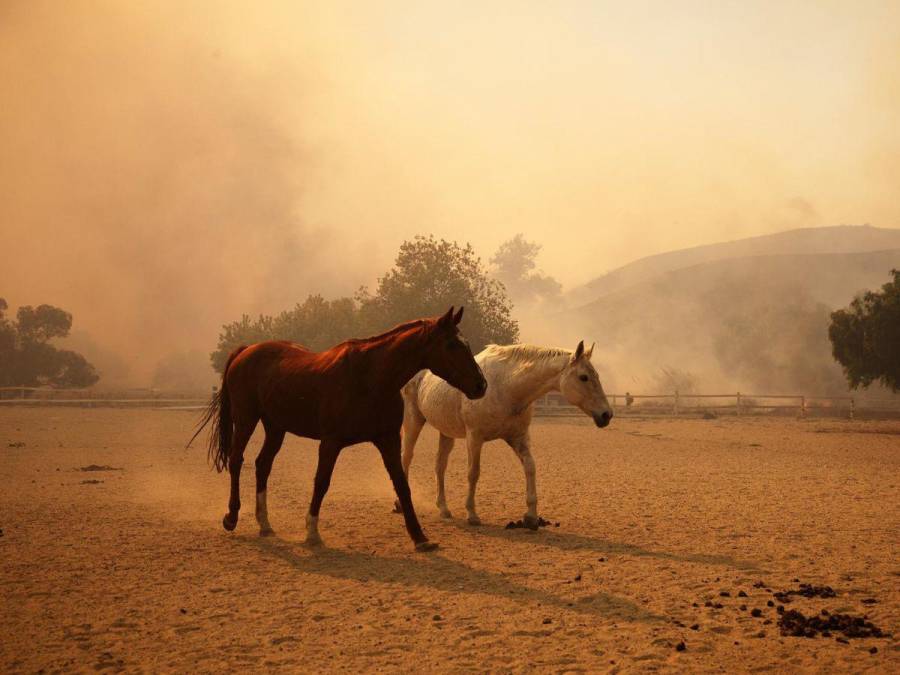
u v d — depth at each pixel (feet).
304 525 28.17
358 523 28.58
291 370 25.63
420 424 32.30
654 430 88.94
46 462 49.01
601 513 30.53
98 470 45.01
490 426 27.27
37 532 26.17
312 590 19.20
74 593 18.84
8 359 201.77
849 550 23.32
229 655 14.64
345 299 153.99
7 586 19.40
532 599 18.30
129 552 23.30
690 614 17.03
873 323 102.27
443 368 24.29
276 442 26.78
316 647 15.07
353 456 55.72
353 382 24.02
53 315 209.05
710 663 14.08
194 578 20.35
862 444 68.74
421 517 30.01
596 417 25.80
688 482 40.14
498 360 27.78
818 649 14.78
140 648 15.03
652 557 22.61
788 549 23.49
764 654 14.53
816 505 32.27
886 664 13.94
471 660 14.32
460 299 135.64
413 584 19.75
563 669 13.83
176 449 58.95
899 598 18.20
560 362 26.45
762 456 55.52
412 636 15.69
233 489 26.73
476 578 20.34
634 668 13.82
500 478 42.37
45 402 139.74
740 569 21.06
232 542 25.03
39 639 15.56
